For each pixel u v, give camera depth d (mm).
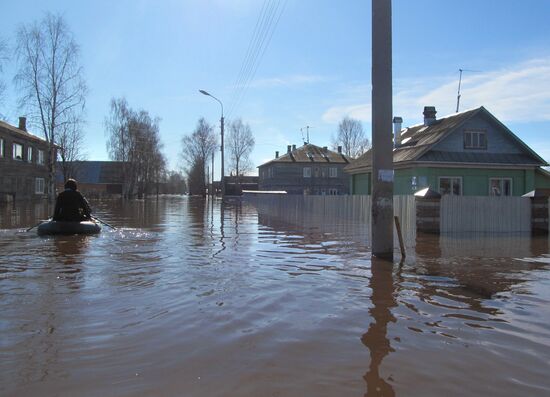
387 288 6492
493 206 14266
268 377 3555
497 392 3342
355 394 3293
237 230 15125
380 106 9281
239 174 78000
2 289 6227
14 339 4305
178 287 6441
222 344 4242
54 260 8594
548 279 7168
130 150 57062
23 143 37688
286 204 28031
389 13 9305
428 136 27172
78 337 4379
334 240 12234
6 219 18656
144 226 16672
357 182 33844
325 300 5820
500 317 5172
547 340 4449
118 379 3490
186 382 3451
